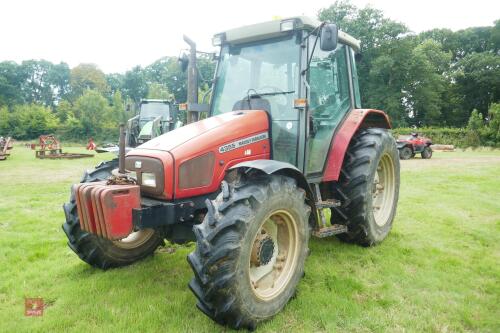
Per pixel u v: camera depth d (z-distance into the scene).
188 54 3.97
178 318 2.70
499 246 4.32
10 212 5.81
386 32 38.22
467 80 46.19
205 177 3.04
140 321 2.65
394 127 38.38
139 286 3.22
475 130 29.67
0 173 10.56
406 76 38.84
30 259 3.87
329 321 2.72
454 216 5.56
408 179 9.47
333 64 4.14
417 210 5.93
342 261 3.80
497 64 44.09
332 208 4.12
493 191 7.67
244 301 2.51
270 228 2.96
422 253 4.05
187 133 3.19
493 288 3.25
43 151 16.55
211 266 2.44
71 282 3.29
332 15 40.00
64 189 7.87
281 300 2.82
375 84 39.34
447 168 12.23
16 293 3.10
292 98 3.51
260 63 3.74
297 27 3.44
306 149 3.46
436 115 42.12
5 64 71.38
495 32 49.50
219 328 2.61
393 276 3.46
